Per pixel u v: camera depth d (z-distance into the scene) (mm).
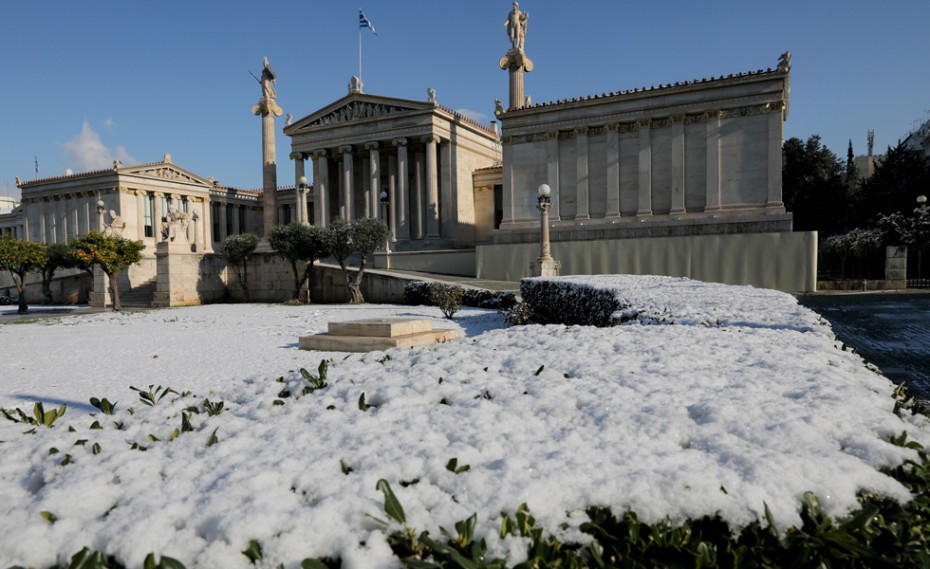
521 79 47094
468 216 54719
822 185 58000
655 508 2439
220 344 17344
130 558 2350
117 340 18969
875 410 3488
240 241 43438
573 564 2168
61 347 17328
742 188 35875
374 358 6430
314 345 15664
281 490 2783
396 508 2465
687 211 37500
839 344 6051
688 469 2727
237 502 2695
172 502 2742
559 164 41156
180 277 40969
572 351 5949
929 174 47719
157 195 71562
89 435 3955
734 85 35969
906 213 47781
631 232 38125
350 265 47781
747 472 2672
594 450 3080
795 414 3408
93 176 68750
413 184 56438
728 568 2166
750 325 7559
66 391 10539
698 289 13141
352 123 52125
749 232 35188
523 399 4129
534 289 21156
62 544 2477
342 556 2301
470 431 3475
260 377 5848
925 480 2592
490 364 5500
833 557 2094
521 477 2736
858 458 2807
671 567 2141
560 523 2436
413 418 3859
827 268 44812
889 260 32719
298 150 54938
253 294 44688
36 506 2785
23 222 82812
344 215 53281
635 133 39062
